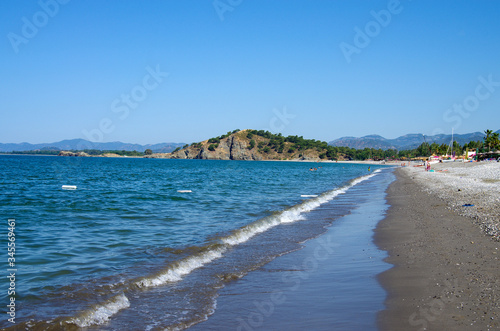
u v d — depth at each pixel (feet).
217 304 23.17
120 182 145.18
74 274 28.07
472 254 31.04
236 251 37.22
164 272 28.81
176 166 373.61
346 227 50.24
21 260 31.73
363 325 19.38
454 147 510.58
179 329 19.54
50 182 137.18
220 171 273.75
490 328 17.87
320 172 278.05
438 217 52.34
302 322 20.24
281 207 70.69
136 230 46.50
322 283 27.04
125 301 23.27
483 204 59.21
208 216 58.90
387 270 29.04
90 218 56.03
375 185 134.31
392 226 48.85
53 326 19.07
